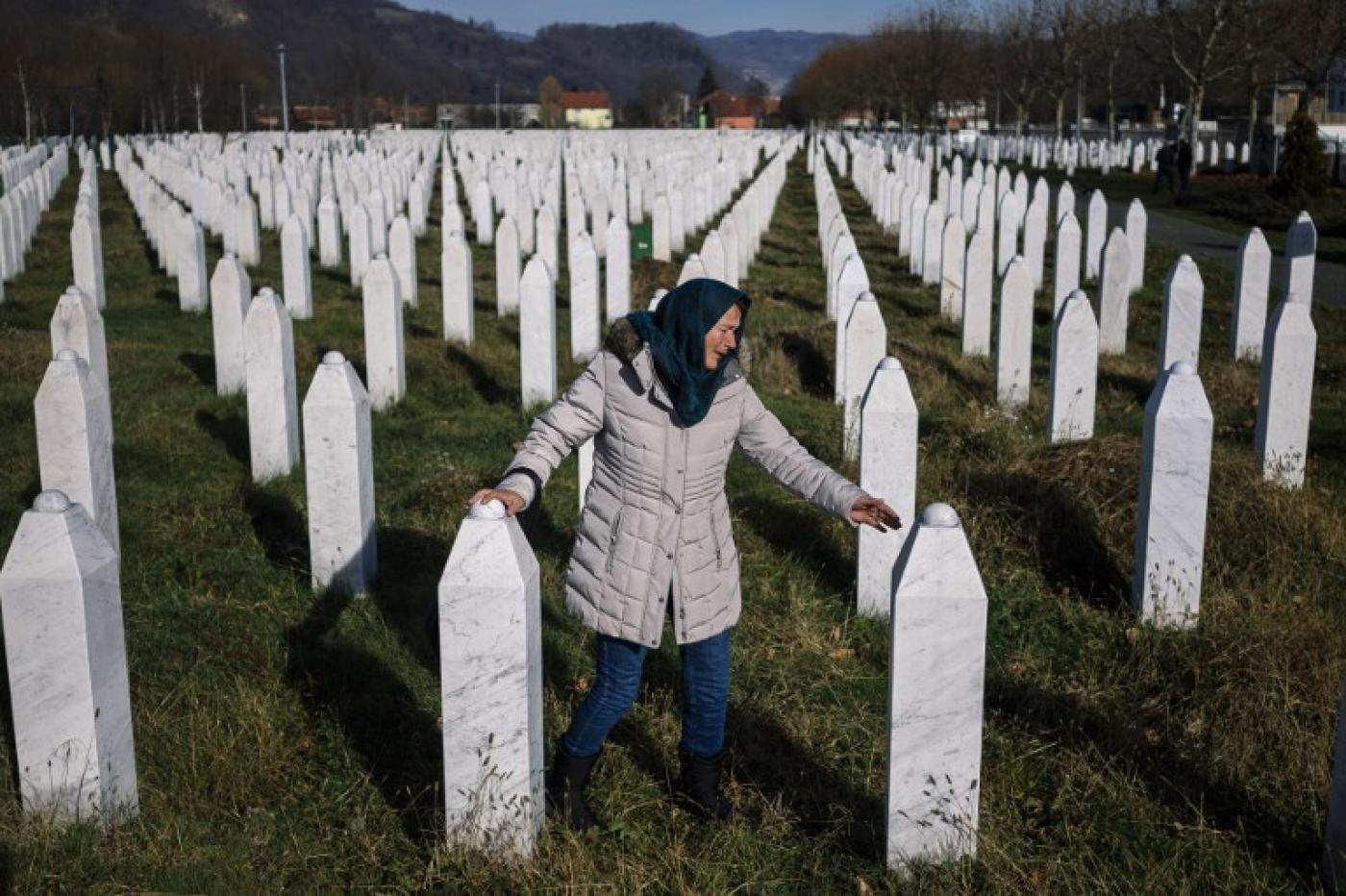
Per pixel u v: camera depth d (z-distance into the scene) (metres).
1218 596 6.46
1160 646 6.04
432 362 12.15
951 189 24.58
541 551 7.18
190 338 14.07
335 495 6.48
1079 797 4.71
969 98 72.94
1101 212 17.75
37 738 4.12
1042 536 7.27
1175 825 4.45
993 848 4.19
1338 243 24.70
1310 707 5.20
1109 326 13.20
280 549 7.31
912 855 4.18
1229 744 4.96
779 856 4.34
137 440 9.36
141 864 4.06
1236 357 12.92
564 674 5.68
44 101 67.38
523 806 4.09
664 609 4.25
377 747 5.08
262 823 4.48
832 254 15.41
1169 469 6.14
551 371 10.78
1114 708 5.46
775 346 12.73
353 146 56.19
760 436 4.43
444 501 8.02
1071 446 8.19
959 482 7.94
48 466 6.14
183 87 81.12
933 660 4.03
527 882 4.02
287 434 8.52
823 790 4.77
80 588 4.05
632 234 18.41
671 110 157.12
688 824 4.53
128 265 20.02
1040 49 60.56
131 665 5.62
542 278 10.63
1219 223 29.38
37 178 27.28
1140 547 6.34
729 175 33.44
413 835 4.46
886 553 6.42
